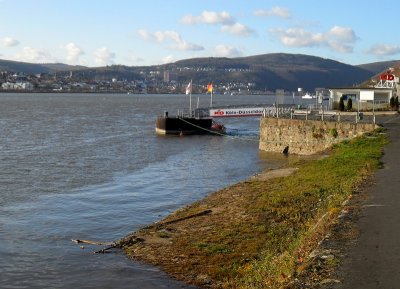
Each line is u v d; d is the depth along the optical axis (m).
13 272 15.60
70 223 21.70
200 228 17.78
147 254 15.85
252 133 70.44
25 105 148.62
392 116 49.62
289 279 10.06
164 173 35.81
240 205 20.12
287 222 16.97
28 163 39.34
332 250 11.30
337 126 41.34
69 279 14.84
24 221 22.06
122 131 69.50
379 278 9.65
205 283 13.12
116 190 29.34
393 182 19.19
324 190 20.56
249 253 14.59
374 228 12.95
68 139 57.44
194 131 66.94
